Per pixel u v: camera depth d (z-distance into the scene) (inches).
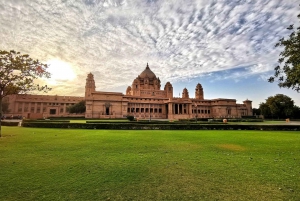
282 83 837.8
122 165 381.1
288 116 3262.8
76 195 249.6
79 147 567.8
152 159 430.0
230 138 799.7
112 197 244.1
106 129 1217.4
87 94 3912.4
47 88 1035.3
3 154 473.4
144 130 1176.2
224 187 277.0
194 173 336.5
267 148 576.4
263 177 318.3
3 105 3934.5
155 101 3944.4
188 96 4872.0
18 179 304.8
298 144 653.3
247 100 5039.4
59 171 343.9
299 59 701.9
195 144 637.9
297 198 242.7
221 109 4375.0
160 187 275.7
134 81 4311.0
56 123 1275.8
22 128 1253.7
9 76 904.9
